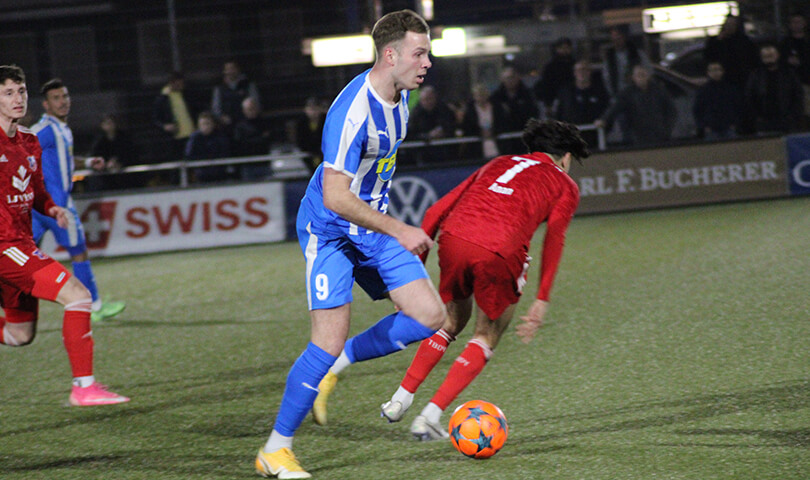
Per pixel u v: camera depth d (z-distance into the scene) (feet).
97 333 47.62
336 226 25.76
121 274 68.85
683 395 30.07
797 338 35.91
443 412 30.27
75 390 33.60
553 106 83.15
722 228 66.49
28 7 124.67
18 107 32.17
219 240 79.46
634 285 49.03
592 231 71.41
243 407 32.60
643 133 81.71
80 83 123.65
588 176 80.43
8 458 28.50
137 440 29.58
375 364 36.73
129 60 120.37
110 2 121.08
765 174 79.87
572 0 98.58
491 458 25.66
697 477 23.21
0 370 40.93
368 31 91.35
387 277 26.50
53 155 47.50
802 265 50.16
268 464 25.23
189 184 85.05
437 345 27.96
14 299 33.78
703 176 79.97
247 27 109.09
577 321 41.86
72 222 48.83
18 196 32.68
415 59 24.00
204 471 26.27
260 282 60.44
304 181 79.61
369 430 28.94
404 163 84.99
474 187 28.45
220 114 85.40
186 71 114.52
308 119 82.89
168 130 87.66
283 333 44.50
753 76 81.97
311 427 29.55
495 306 27.30
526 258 27.53
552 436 27.12
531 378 33.42
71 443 29.68
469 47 100.22
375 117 24.32
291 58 106.93
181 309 53.11
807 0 85.56
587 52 97.71
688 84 90.68
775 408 28.04
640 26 93.71
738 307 41.93
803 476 22.70
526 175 27.99
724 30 81.41
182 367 39.27
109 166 83.25
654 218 75.51
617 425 27.63
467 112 83.61
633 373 33.04
